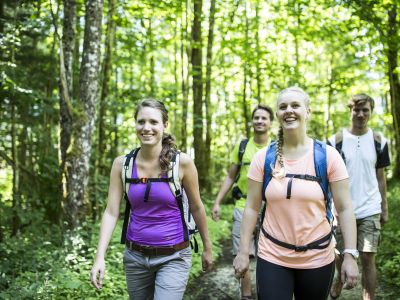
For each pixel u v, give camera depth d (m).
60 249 5.50
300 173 2.71
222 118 21.19
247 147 4.76
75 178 5.95
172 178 2.93
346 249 2.65
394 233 6.39
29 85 9.16
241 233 2.91
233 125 24.52
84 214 5.99
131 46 10.78
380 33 7.91
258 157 2.87
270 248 2.76
